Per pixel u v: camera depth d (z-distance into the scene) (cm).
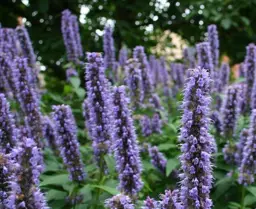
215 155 55
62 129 46
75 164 46
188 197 34
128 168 43
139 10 108
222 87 72
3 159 32
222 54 125
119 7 113
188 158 34
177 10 111
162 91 86
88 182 47
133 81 61
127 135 43
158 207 33
